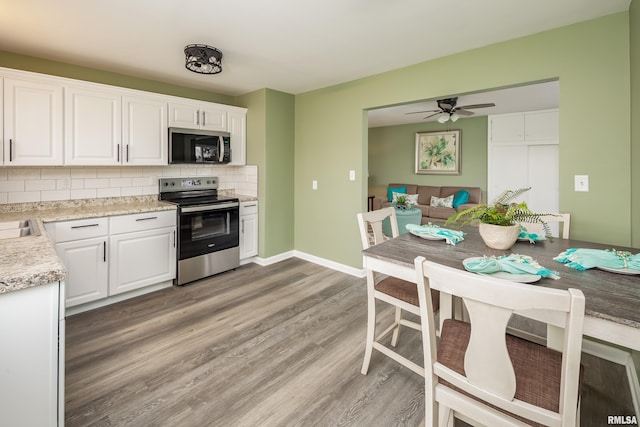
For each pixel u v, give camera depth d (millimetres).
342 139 3643
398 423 1513
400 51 2650
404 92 3045
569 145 2166
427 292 1073
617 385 1770
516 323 2498
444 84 2766
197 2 1911
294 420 1529
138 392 1710
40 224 2084
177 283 3238
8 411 1064
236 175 4289
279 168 4062
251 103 4004
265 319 2564
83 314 2615
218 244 3549
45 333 1124
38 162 2539
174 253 3211
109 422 1501
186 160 3408
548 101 4910
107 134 2896
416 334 2350
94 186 3100
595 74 2061
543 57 2260
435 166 6844
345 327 2443
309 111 3998
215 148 3676
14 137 2422
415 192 6988
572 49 2141
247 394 1706
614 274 1257
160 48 2598
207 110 3652
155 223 3047
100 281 2709
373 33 2320
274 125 3945
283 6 1952
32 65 2748
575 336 807
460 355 1178
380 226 2232
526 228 2031
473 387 1003
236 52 2688
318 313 2682
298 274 3658
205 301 2904
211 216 3477
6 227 2135
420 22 2146
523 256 1397
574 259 1350
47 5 1931
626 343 934
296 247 4336
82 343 2188
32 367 1104
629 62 1938
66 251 2514
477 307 935
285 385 1779
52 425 1155
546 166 5664
